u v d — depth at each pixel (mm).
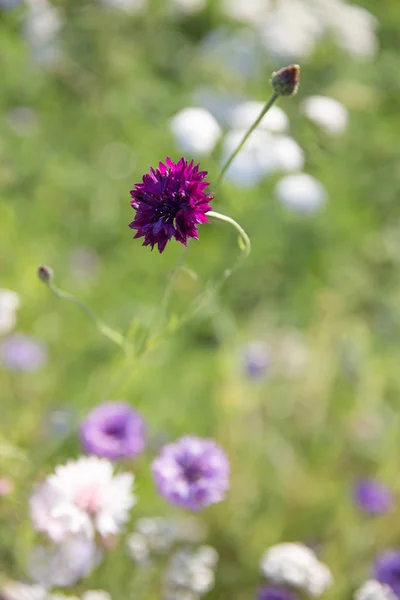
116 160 1743
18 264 1478
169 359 1423
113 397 1368
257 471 1340
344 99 1794
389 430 1398
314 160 1529
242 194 1570
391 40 2164
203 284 1545
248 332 1515
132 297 1519
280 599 1178
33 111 1766
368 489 1286
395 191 1773
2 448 1195
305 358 1453
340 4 1929
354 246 1649
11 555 1180
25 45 1800
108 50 1850
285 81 1053
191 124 1443
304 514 1311
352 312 1572
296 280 1594
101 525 1085
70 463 1106
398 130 1862
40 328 1444
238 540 1279
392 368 1463
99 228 1624
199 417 1381
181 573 1164
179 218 1000
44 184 1645
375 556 1259
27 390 1371
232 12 1886
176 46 2004
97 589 1183
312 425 1404
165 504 1267
